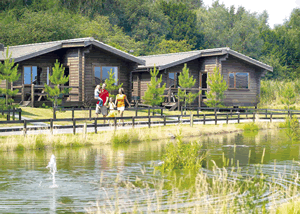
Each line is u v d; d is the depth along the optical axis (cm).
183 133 2338
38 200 952
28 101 3019
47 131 2089
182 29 8462
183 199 964
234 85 3909
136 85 4078
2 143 1747
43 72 3303
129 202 938
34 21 5484
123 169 1336
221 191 1041
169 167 1339
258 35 8850
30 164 1420
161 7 8862
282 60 8212
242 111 4016
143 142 2097
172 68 3809
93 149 1823
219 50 3694
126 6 8044
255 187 925
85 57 3253
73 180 1161
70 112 2917
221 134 2531
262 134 2547
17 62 3177
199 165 1342
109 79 3177
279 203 927
